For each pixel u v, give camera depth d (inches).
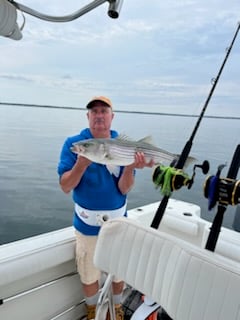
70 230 74.7
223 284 36.0
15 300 63.9
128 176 65.2
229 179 39.2
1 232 136.3
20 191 166.4
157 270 42.9
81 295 75.7
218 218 41.5
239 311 34.7
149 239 44.7
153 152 62.2
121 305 67.7
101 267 49.7
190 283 38.1
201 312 37.0
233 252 66.9
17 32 64.7
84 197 65.7
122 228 47.9
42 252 64.5
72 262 72.8
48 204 157.8
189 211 86.7
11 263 59.4
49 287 69.3
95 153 58.4
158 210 48.7
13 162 191.6
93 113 66.3
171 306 39.6
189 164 51.3
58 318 71.9
